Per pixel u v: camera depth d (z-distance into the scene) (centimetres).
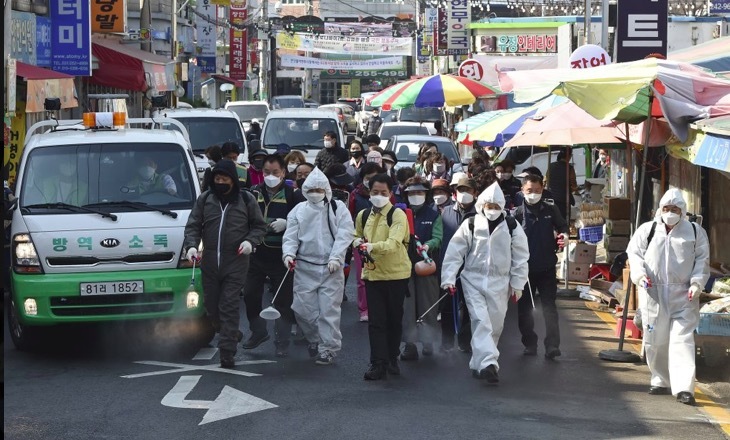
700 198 2238
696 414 1410
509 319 2155
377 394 1479
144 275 1670
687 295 1493
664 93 1717
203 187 1961
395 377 1598
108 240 1673
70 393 1458
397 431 1282
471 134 3012
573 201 2986
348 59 10325
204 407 1384
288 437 1247
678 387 1473
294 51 10294
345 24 10250
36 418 1323
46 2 3812
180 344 1808
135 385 1508
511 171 2270
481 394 1497
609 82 1688
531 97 1770
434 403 1434
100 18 4634
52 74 3177
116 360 1691
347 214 1664
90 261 1666
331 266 1617
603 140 2358
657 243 1500
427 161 2714
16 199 1739
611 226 2470
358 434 1266
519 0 7075
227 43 10956
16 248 1670
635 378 1623
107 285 1655
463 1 6581
